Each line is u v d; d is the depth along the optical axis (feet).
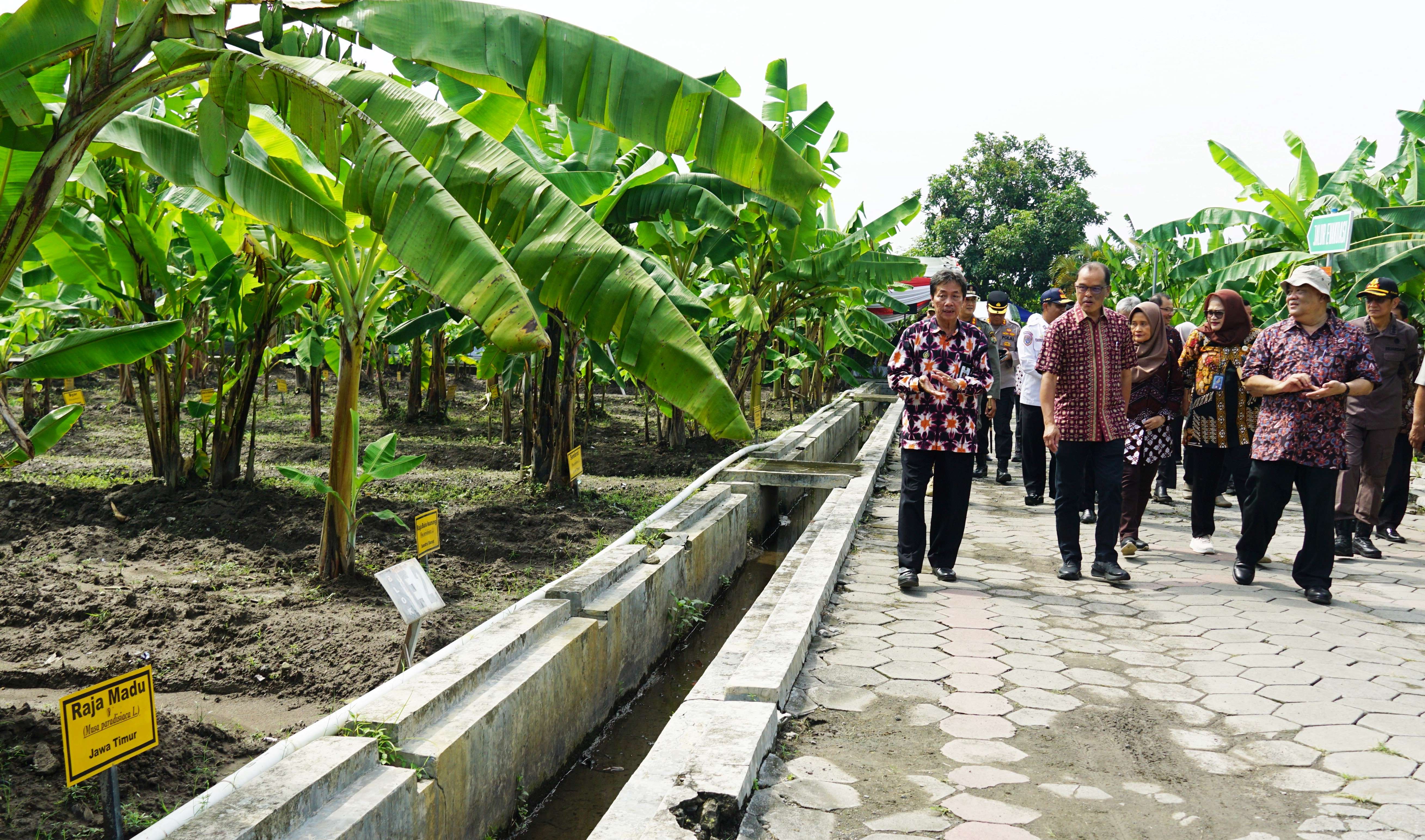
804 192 13.15
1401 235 36.63
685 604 20.01
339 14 11.21
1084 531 24.34
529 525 22.95
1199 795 9.89
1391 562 20.90
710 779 9.48
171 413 24.70
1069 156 142.92
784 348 55.11
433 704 11.25
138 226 21.86
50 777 9.57
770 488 30.45
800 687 12.94
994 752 10.93
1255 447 18.11
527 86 11.93
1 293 10.45
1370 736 11.36
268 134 15.23
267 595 17.39
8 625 15.21
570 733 14.55
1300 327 17.58
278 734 11.82
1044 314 28.12
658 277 21.61
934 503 18.92
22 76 10.54
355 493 18.28
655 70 12.26
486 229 11.19
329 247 17.02
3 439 37.06
